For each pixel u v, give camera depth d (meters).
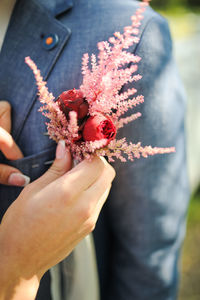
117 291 0.50
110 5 0.38
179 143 0.43
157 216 0.43
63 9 0.39
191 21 1.87
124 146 0.32
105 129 0.30
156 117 0.39
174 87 0.41
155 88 0.38
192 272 1.06
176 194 0.44
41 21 0.38
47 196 0.31
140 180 0.40
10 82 0.38
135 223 0.43
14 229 0.32
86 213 0.32
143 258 0.45
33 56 0.38
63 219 0.32
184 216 0.48
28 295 0.32
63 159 0.34
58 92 0.37
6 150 0.36
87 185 0.32
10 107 0.38
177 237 0.47
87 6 0.38
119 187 0.41
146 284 0.47
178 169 0.44
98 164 0.33
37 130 0.37
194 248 1.14
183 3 2.19
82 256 0.42
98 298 0.49
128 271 0.47
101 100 0.30
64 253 0.34
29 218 0.31
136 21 0.29
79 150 0.32
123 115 0.37
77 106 0.30
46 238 0.32
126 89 0.36
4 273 0.31
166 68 0.39
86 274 0.43
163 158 0.41
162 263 0.46
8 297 0.32
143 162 0.40
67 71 0.37
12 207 0.33
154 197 0.42
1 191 0.39
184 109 0.44
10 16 0.39
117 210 0.43
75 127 0.29
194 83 1.33
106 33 0.37
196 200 1.29
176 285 0.50
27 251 0.32
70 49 0.37
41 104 0.37
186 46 1.51
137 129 0.38
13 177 0.36
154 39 0.37
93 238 0.46
